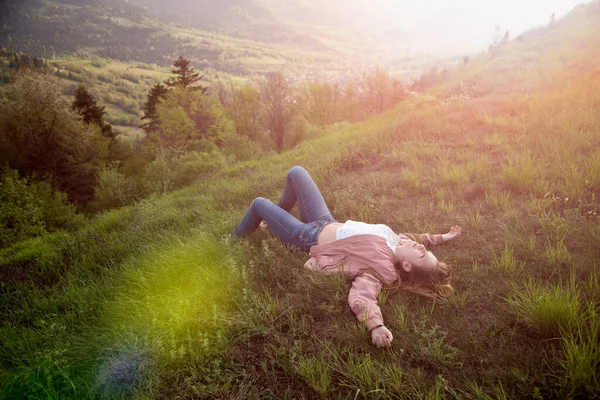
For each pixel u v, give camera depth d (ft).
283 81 139.23
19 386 7.84
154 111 146.30
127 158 124.98
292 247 12.10
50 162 93.76
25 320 11.28
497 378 7.16
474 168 16.67
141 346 8.55
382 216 14.02
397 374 7.40
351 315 9.32
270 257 11.40
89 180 98.32
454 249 11.53
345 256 10.46
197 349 8.46
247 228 13.34
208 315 9.43
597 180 13.30
